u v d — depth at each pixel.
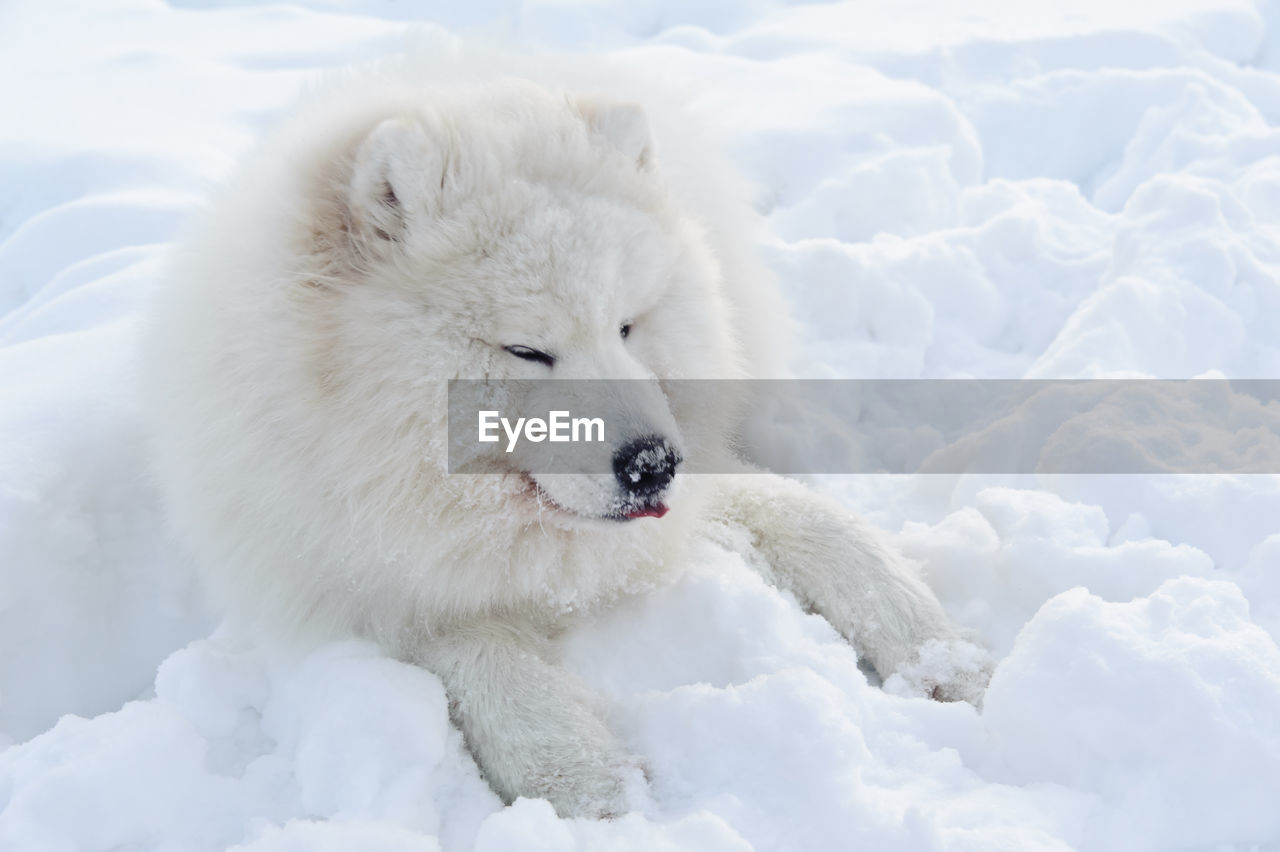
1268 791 1.19
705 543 1.42
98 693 1.43
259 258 1.29
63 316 1.66
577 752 1.26
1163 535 1.41
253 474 1.30
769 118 2.16
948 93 2.44
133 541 1.47
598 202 1.29
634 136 1.33
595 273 1.27
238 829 1.24
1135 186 2.12
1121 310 1.59
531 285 1.26
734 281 1.50
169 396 1.35
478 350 1.27
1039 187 1.99
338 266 1.28
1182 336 1.60
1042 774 1.24
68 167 2.06
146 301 1.49
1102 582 1.36
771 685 1.26
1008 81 2.49
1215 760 1.20
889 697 1.29
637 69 1.64
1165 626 1.26
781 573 1.41
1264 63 2.69
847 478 1.55
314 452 1.29
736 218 1.54
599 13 3.06
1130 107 2.30
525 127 1.31
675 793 1.25
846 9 3.11
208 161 2.10
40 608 1.41
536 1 3.09
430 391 1.26
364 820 1.20
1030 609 1.38
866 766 1.24
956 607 1.40
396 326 1.26
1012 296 1.74
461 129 1.29
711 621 1.34
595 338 1.27
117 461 1.48
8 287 1.87
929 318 1.71
